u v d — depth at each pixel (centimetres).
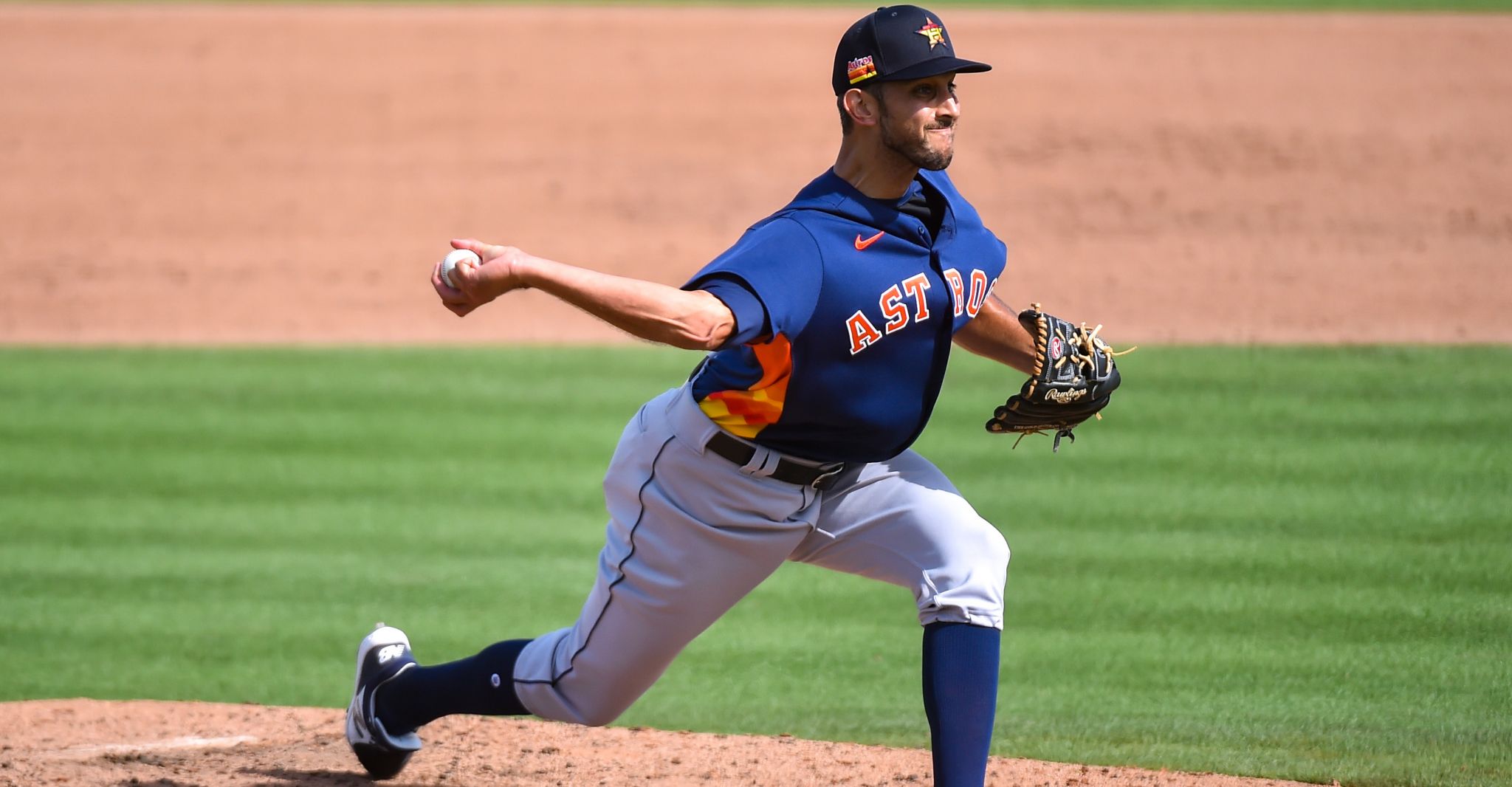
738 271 1045
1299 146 5891
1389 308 4184
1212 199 5381
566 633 1257
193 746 1537
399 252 5053
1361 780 1428
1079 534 2339
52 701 1706
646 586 1189
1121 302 4347
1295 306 4244
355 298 4578
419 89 6950
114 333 4184
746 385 1128
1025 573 2162
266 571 2270
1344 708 1645
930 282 1129
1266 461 2720
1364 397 3195
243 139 6319
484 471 2816
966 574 1166
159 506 2616
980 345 1308
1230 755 1504
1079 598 2055
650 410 1210
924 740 1590
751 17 8350
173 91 6969
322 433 3098
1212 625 1941
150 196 5678
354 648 1950
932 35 1082
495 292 1010
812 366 1105
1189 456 2766
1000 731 1598
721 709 1709
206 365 3769
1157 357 3666
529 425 3148
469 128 6406
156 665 1888
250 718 1645
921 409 1170
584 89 6938
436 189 5684
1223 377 3416
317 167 5962
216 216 5453
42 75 7225
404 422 3188
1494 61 6981
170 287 4697
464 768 1446
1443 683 1717
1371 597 2027
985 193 5522
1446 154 5725
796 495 1169
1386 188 5409
